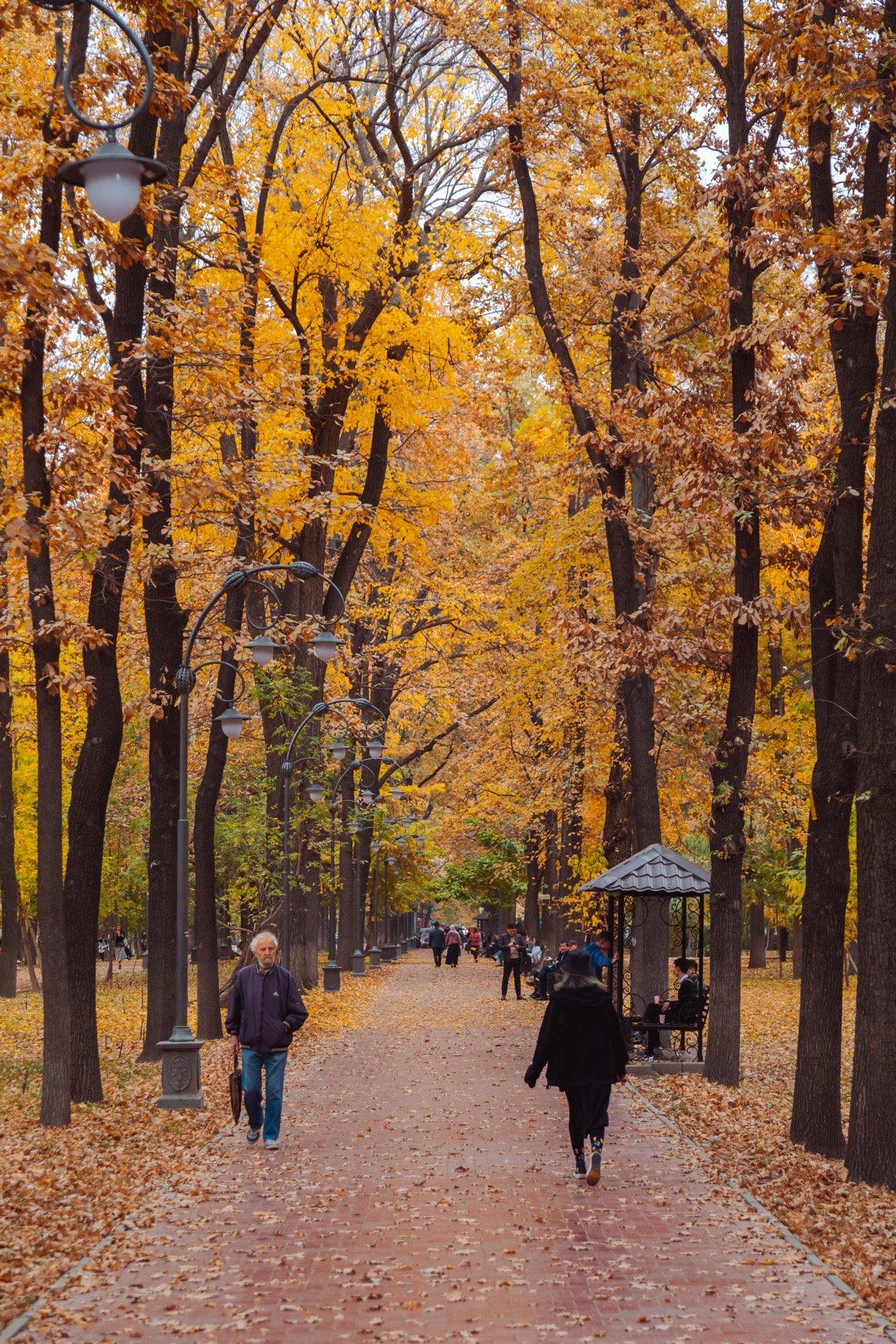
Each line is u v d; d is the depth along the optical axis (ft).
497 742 129.90
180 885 50.80
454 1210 31.99
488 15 65.98
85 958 51.01
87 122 27.71
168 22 46.32
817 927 43.24
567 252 77.87
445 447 110.52
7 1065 65.77
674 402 54.03
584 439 67.36
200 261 67.05
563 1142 42.60
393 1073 61.57
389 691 145.89
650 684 73.41
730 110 54.39
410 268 85.51
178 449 72.28
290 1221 30.86
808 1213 32.68
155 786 64.90
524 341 82.79
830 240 39.22
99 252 44.47
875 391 42.09
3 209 43.01
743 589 53.88
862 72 40.04
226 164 65.46
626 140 67.41
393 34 82.38
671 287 68.08
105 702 50.03
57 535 38.73
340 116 82.17
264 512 53.88
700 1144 42.88
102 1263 26.99
